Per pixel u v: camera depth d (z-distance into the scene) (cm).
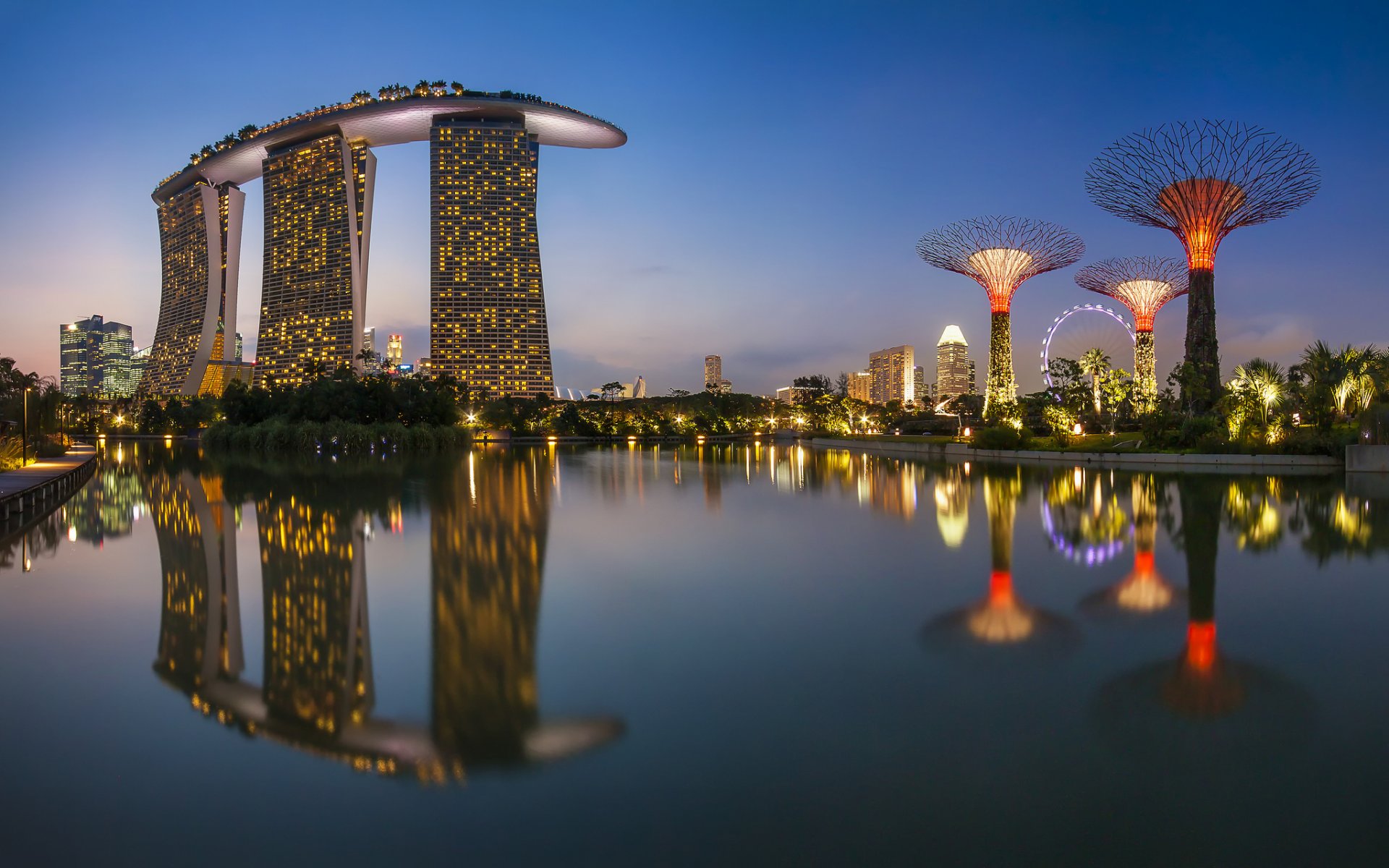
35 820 536
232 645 957
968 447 5753
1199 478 3378
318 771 607
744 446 9306
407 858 484
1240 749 632
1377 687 768
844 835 506
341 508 2428
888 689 772
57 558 1588
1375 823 519
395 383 8056
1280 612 1069
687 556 1566
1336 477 3356
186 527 2011
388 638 973
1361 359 4275
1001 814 532
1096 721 688
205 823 530
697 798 557
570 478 3778
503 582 1319
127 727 700
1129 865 475
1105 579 1296
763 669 840
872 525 2020
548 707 735
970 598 1169
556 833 511
